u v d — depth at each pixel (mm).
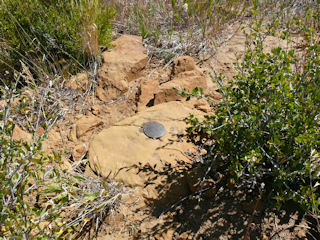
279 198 2227
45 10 4164
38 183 2432
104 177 2859
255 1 5305
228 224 2512
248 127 2557
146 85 3811
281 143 2252
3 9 4047
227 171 2805
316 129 2336
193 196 2717
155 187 2791
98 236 2561
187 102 3613
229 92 2752
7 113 2648
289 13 4980
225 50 4434
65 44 4191
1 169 2275
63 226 2234
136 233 2557
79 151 3184
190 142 3156
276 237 2375
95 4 4352
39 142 2594
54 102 3629
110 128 3295
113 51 4336
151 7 5328
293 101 2473
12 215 2074
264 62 2717
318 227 2277
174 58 4375
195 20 5039
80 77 4090
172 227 2566
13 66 4156
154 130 3213
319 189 2506
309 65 2623
